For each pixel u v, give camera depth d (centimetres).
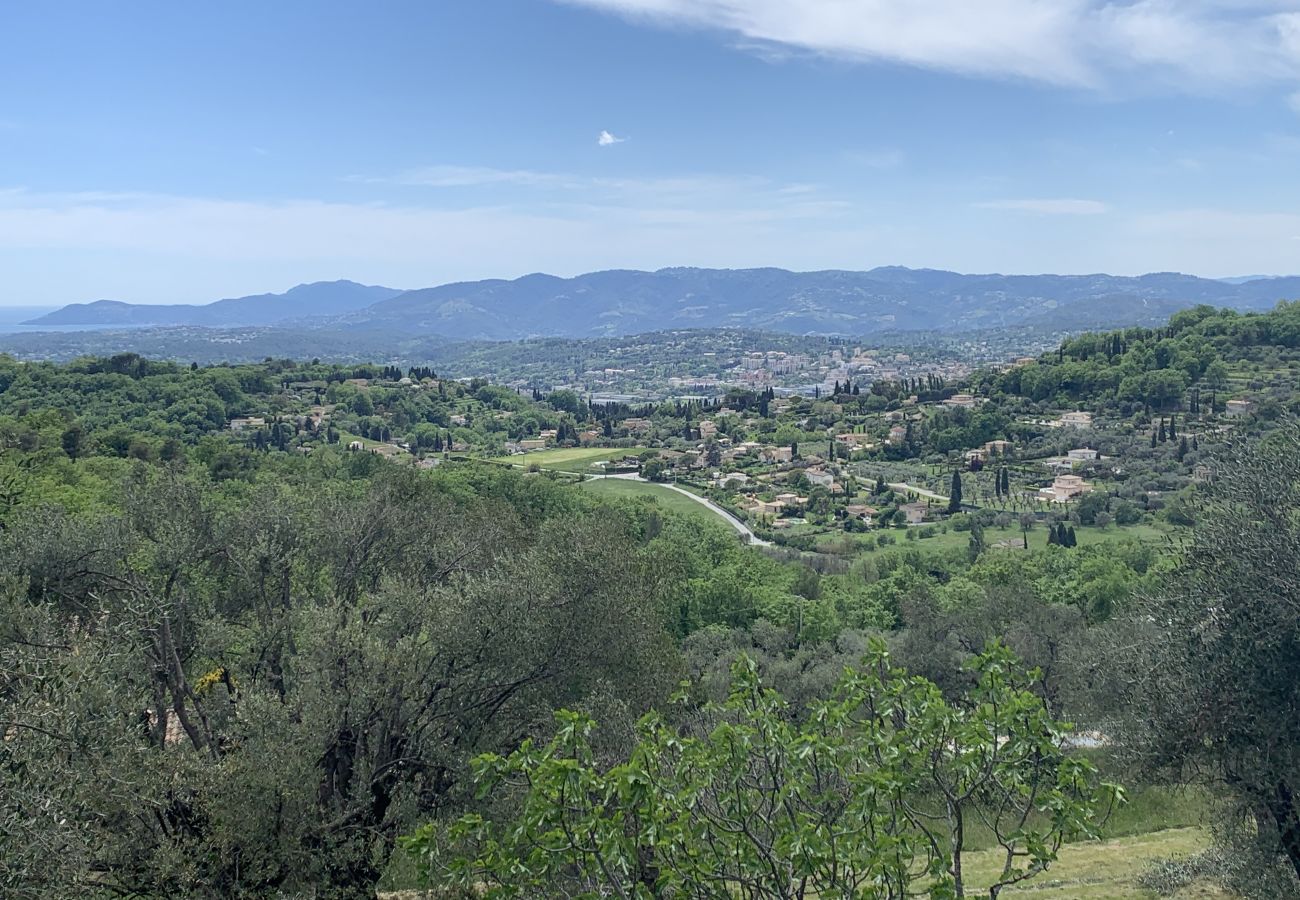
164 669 1559
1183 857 1748
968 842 2081
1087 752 1708
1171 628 1401
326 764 1517
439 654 1638
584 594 1786
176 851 1242
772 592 6506
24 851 941
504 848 803
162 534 1936
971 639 3559
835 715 848
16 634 1485
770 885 791
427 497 2856
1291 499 1347
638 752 786
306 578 2136
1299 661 1264
